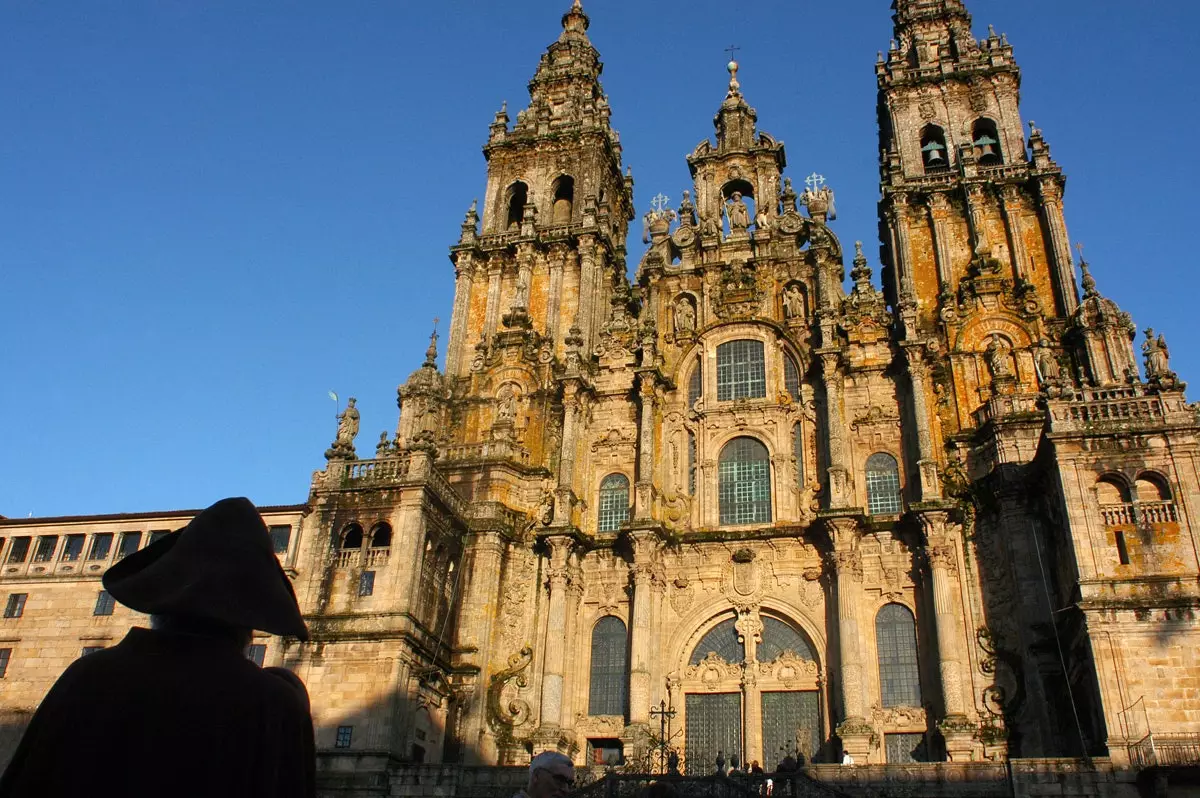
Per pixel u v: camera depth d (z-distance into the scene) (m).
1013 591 45.47
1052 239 54.22
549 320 61.25
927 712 45.50
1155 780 34.03
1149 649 36.69
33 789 4.07
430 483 49.41
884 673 47.22
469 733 48.41
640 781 35.91
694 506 54.09
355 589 47.00
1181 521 38.72
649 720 47.62
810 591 49.97
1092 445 40.91
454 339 61.88
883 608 48.50
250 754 4.30
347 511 49.06
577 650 51.44
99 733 4.14
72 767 4.09
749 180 62.59
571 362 57.31
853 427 52.97
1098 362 49.19
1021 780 35.25
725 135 64.38
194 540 4.71
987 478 47.53
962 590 46.53
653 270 60.56
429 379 59.69
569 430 55.81
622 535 52.19
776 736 47.97
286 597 4.71
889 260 59.81
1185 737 34.91
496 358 60.47
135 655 4.39
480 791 40.72
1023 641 44.09
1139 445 40.47
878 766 37.44
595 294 62.12
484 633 50.66
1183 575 37.66
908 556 48.91
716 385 56.69
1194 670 36.03
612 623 52.22
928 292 55.59
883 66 64.56
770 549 51.38
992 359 51.12
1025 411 48.41
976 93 61.22
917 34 65.62
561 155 68.50
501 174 68.75
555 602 51.03
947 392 51.47
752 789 35.59
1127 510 39.44
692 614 51.22
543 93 72.75
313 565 48.00
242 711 4.34
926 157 62.16
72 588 50.62
